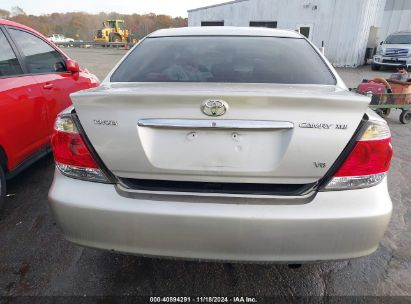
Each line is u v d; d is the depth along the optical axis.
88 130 1.54
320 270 2.11
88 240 1.62
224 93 1.42
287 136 1.45
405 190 3.29
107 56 18.64
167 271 2.07
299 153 1.45
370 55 18.48
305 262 1.54
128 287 1.94
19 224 2.55
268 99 1.41
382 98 5.88
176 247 1.55
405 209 2.91
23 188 3.11
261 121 1.43
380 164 1.53
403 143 4.98
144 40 2.49
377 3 17.69
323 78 2.02
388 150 1.54
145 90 1.53
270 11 19.12
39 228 2.50
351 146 1.47
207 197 1.52
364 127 1.49
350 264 2.18
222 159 1.49
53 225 2.54
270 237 1.49
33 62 3.16
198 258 1.56
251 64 2.11
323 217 1.46
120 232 1.56
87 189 1.58
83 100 1.51
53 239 2.37
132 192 1.55
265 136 1.47
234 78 2.00
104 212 1.54
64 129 1.60
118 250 1.61
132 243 1.57
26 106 2.83
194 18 21.39
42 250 2.25
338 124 1.44
